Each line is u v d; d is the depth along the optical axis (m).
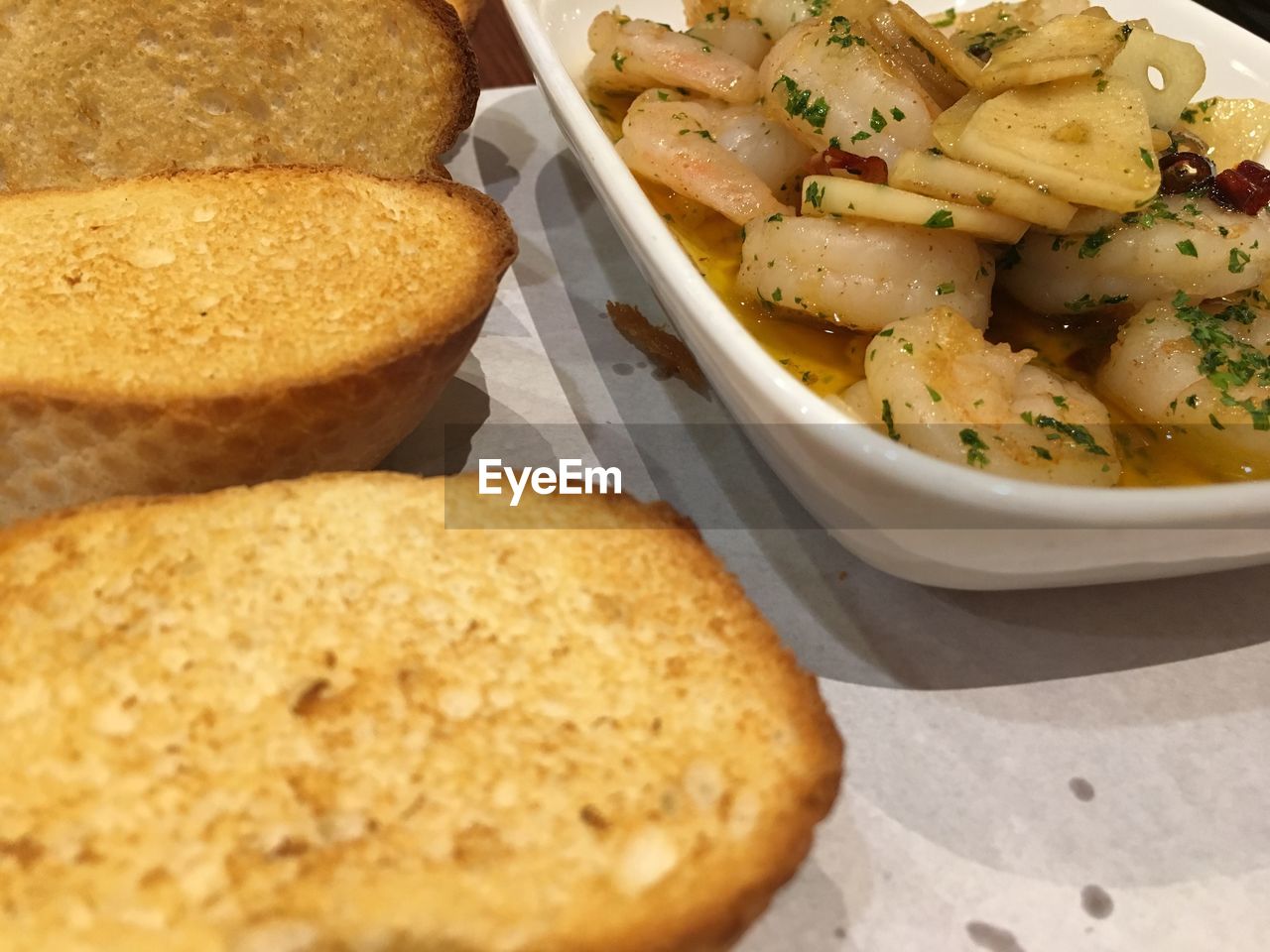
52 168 0.15
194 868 0.08
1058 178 0.13
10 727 0.09
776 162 0.15
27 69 0.14
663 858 0.08
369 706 0.09
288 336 0.11
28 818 0.08
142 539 0.10
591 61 0.18
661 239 0.12
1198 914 0.10
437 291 0.12
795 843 0.08
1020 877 0.10
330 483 0.11
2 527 0.11
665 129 0.15
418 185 0.13
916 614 0.12
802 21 0.16
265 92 0.15
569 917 0.08
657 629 0.10
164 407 0.10
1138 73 0.15
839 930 0.10
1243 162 0.14
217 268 0.12
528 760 0.09
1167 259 0.14
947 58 0.14
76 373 0.11
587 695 0.09
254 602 0.10
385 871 0.08
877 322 0.13
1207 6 0.22
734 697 0.09
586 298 0.16
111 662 0.09
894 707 0.11
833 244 0.13
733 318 0.11
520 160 0.18
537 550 0.10
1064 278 0.14
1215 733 0.11
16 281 0.12
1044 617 0.12
